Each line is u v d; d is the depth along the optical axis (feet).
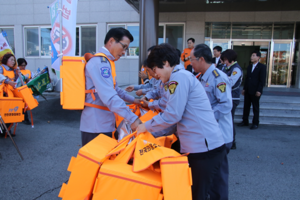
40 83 18.69
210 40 31.65
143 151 5.50
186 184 5.10
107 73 6.51
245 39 31.65
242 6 28.04
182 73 5.41
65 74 6.75
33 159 11.76
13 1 34.22
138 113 8.98
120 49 6.89
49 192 8.79
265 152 13.42
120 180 5.14
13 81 13.94
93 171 5.49
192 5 27.86
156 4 21.06
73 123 19.22
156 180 5.13
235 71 13.00
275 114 20.58
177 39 31.50
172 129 6.81
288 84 32.65
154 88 10.28
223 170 7.78
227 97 7.64
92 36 33.04
